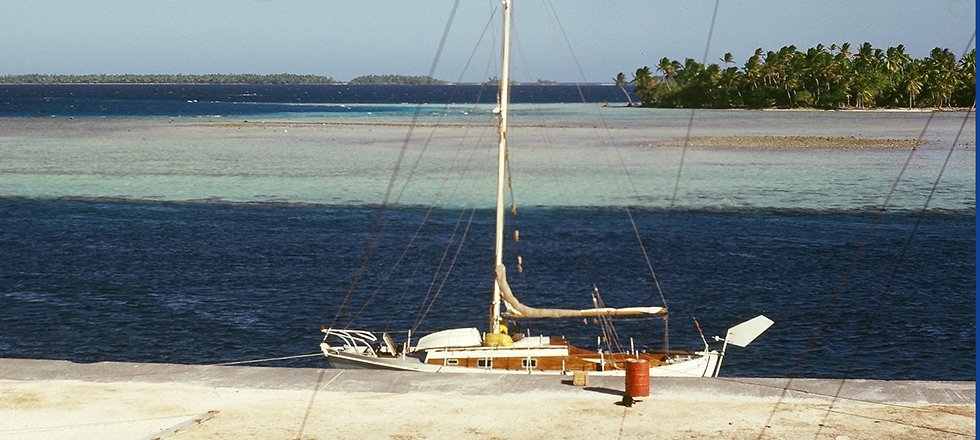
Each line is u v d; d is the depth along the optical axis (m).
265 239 69.56
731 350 42.66
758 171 110.25
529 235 71.81
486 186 98.31
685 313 49.44
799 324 46.84
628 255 64.25
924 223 77.12
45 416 17.53
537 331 46.59
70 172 109.69
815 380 19.72
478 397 18.83
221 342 43.75
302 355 41.00
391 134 169.88
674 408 18.06
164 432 16.56
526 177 105.38
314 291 53.91
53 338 43.81
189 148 139.38
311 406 18.19
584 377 19.69
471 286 55.59
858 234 72.12
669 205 86.06
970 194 92.06
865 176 105.69
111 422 17.28
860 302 51.06
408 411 17.94
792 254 64.50
